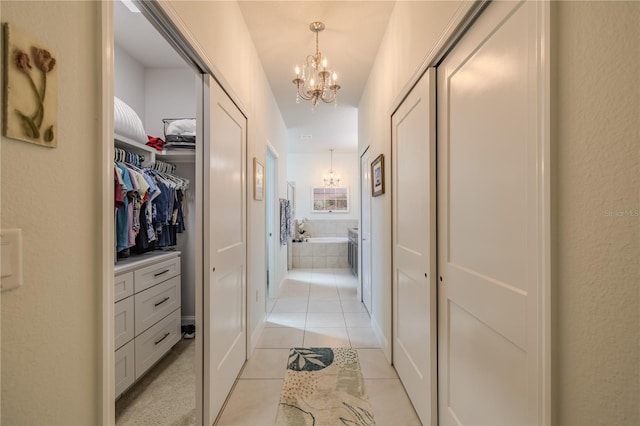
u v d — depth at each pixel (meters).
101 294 0.68
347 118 4.24
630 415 0.54
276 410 1.62
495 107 0.93
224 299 1.66
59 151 0.58
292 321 2.98
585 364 0.62
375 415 1.58
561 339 0.68
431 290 1.39
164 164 2.53
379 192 2.36
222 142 1.61
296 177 6.89
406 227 1.76
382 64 2.29
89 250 0.66
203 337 1.46
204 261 1.46
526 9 0.77
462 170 1.16
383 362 2.14
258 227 2.55
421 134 1.49
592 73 0.60
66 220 0.60
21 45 0.50
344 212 6.88
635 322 0.53
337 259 6.14
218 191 1.55
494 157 0.94
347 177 6.90
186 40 1.15
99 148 0.68
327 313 3.22
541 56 0.71
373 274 2.77
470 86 1.09
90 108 0.65
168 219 2.29
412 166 1.63
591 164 0.60
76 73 0.62
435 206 1.39
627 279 0.54
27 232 0.52
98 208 0.68
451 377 1.26
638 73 0.51
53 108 0.56
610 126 0.56
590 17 0.60
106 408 0.69
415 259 1.58
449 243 1.28
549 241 0.69
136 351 1.78
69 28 0.60
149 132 2.82
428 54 1.35
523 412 0.80
